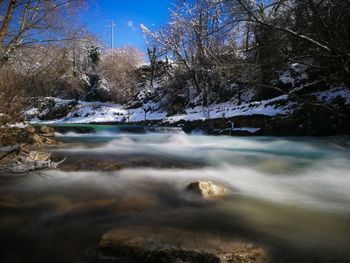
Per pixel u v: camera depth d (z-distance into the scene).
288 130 14.14
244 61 13.94
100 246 2.91
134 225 3.44
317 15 10.05
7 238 3.22
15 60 8.69
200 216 3.78
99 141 12.08
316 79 18.86
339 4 10.35
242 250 2.87
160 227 3.39
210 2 12.59
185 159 7.90
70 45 12.08
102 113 34.50
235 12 10.98
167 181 5.34
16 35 10.38
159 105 33.19
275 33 11.62
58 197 4.31
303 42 11.18
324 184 5.41
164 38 30.25
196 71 27.61
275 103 17.36
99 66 39.88
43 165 5.90
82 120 33.81
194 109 26.97
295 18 11.38
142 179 5.43
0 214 3.73
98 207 4.01
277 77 20.41
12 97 5.58
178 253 2.75
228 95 25.98
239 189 5.03
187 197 4.46
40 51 10.48
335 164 7.31
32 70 6.45
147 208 4.02
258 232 3.37
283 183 5.46
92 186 4.88
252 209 4.09
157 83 38.00
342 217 3.87
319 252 3.03
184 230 3.32
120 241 2.95
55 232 3.33
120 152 8.74
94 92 38.66
